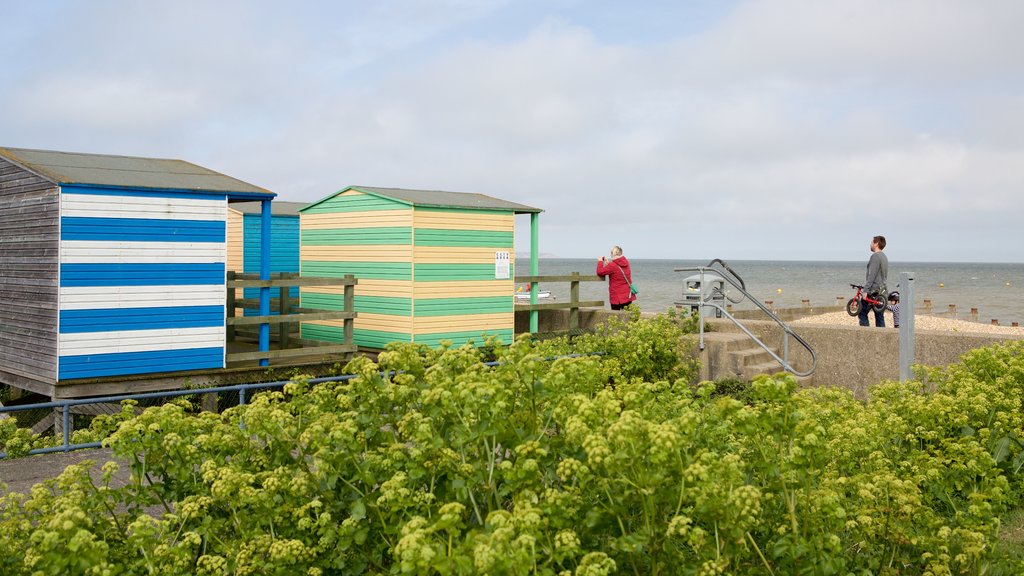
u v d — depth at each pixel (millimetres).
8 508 5152
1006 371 9266
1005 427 7520
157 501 5508
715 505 4430
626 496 4562
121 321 13008
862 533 5477
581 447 5035
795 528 4883
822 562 4816
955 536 5461
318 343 16094
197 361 13734
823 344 14703
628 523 4785
